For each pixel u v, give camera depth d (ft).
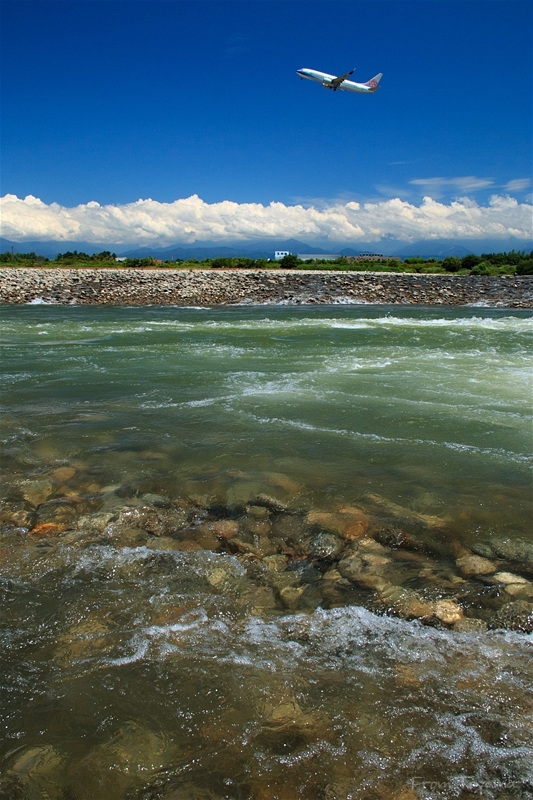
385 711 10.12
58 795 8.43
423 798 8.44
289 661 11.46
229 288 129.39
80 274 139.74
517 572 15.06
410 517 18.33
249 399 33.35
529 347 55.72
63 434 26.58
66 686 10.65
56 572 14.71
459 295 127.34
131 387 36.52
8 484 20.77
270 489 20.38
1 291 117.08
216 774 8.82
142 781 8.70
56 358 47.88
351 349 53.98
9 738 9.46
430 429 27.63
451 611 13.26
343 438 26.25
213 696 10.44
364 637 12.30
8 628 12.37
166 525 17.84
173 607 13.30
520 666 11.39
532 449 24.84
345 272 166.30
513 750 9.30
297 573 15.12
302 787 8.60
